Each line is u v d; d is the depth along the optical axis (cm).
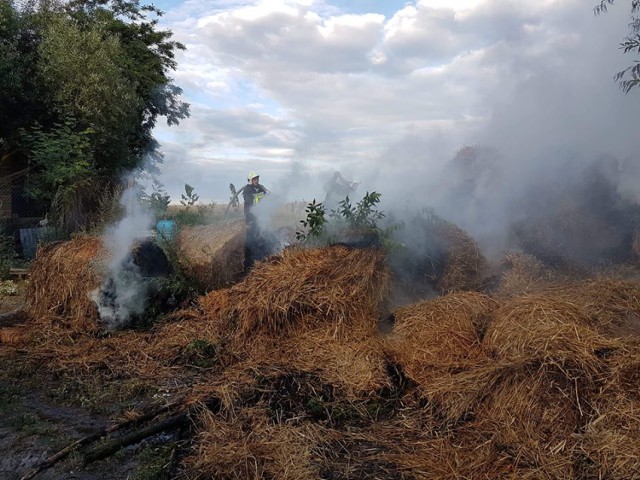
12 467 338
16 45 1425
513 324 398
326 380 413
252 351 472
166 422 373
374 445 343
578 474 291
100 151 1473
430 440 340
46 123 1452
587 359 335
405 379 419
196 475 312
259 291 500
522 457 307
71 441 367
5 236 1105
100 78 1466
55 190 1195
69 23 1596
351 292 486
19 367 488
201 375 464
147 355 508
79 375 478
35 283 601
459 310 475
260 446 332
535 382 335
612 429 303
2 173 1454
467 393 365
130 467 334
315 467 316
